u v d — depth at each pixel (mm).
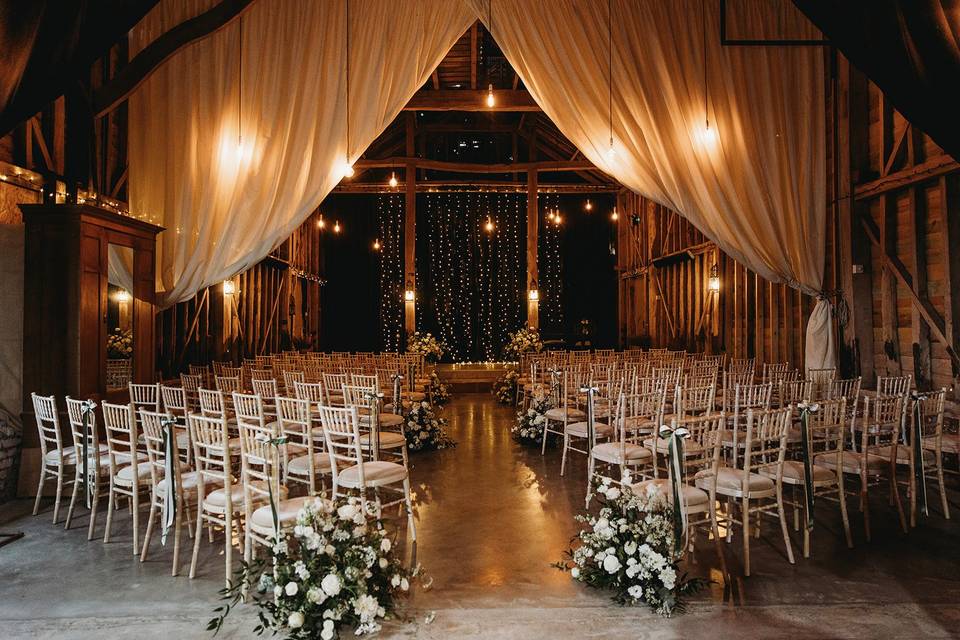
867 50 3447
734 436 4941
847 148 8805
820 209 9055
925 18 3121
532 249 16016
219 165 8531
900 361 8164
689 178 8734
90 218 6215
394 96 8672
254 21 8539
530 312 15922
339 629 3223
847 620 3342
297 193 8523
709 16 8805
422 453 7727
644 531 3566
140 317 7168
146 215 8719
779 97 9016
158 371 9492
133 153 8711
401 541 4559
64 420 5984
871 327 8648
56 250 6059
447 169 16062
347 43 8594
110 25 3691
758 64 8961
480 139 20719
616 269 19500
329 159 8547
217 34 8539
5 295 6039
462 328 21406
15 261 6082
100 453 5070
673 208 8703
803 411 4281
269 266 15375
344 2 8625
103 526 4973
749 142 8852
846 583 3814
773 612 3436
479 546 4449
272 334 15773
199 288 8555
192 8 8664
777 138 8953
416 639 3150
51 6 3312
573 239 21250
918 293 7684
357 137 8609
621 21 8664
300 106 8547
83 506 5562
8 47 3166
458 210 21312
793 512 5203
